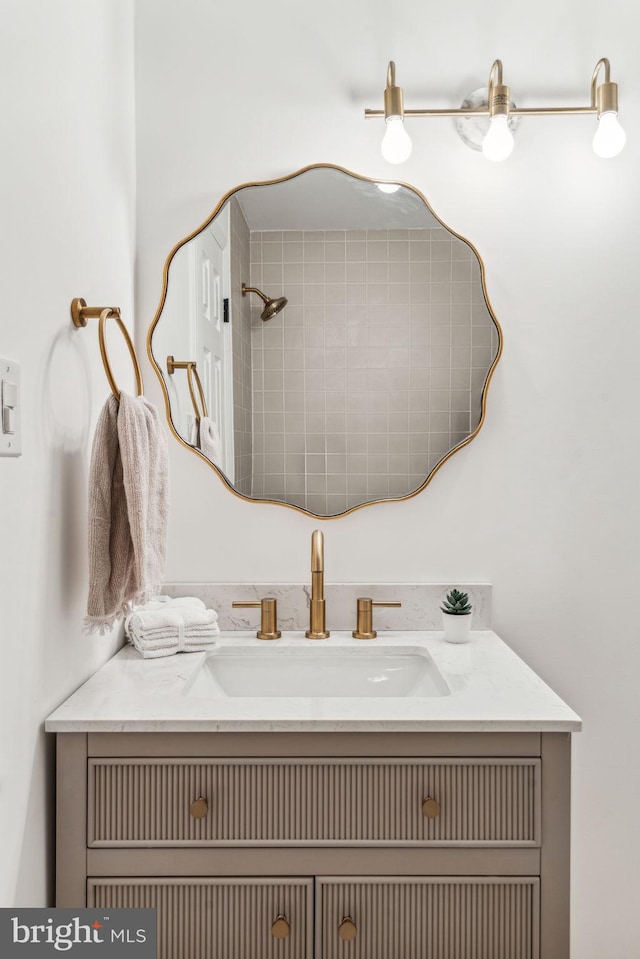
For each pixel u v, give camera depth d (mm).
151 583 1245
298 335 1642
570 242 1630
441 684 1308
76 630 1225
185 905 1100
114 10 1459
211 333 1636
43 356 1070
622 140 1502
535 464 1640
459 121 1619
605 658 1644
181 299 1628
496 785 1106
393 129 1502
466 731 1097
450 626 1516
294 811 1103
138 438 1180
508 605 1645
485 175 1631
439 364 1634
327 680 1484
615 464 1637
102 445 1175
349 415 1645
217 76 1633
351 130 1633
